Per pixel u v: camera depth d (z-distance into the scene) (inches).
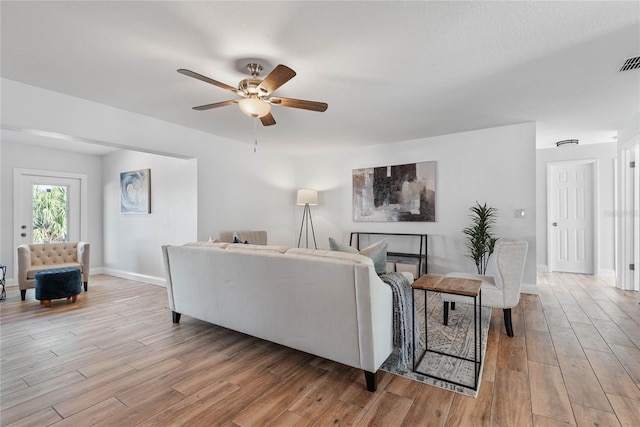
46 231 209.8
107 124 135.4
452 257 185.5
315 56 93.0
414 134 185.2
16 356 94.4
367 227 218.7
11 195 194.9
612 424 62.4
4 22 76.3
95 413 67.4
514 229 166.9
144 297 162.7
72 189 221.6
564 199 220.5
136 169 207.6
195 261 110.2
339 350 79.0
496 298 107.8
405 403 70.4
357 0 68.6
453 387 76.3
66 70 102.4
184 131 167.6
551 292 166.9
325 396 73.4
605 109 141.4
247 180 209.3
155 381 80.2
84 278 175.8
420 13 73.3
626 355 92.4
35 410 68.4
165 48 88.6
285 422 64.5
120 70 102.3
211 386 77.8
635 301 149.9
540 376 80.9
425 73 105.0
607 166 205.9
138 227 205.0
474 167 177.8
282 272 87.4
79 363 89.9
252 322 96.4
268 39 84.0
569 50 90.4
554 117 153.5
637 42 85.9
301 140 199.9
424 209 193.8
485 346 99.3
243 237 190.2
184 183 179.8
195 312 113.3
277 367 87.5
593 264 211.3
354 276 74.3
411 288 92.2
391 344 83.8
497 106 137.5
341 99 128.1
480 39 84.5
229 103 99.7
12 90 110.3
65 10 71.7
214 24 77.4
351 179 225.8
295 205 253.6
